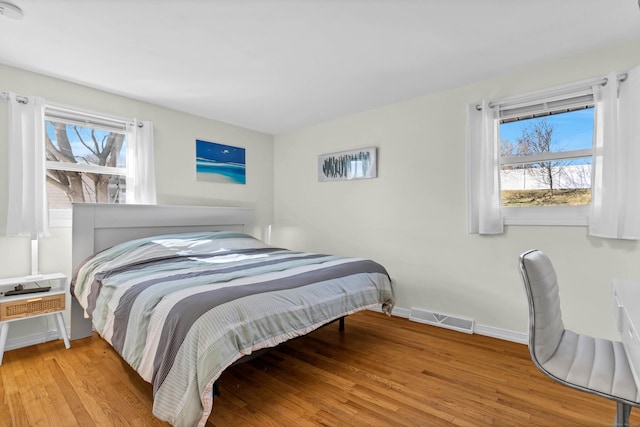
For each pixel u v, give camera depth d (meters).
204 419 1.40
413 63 2.52
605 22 1.98
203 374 1.41
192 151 3.69
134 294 1.85
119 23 1.97
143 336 1.65
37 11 1.83
